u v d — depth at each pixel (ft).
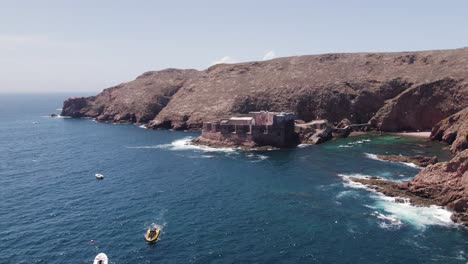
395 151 428.15
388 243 204.13
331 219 237.45
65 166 392.47
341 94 616.39
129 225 233.96
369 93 615.16
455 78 558.97
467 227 219.00
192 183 320.50
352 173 340.39
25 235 221.46
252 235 218.18
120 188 310.24
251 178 332.19
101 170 371.76
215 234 220.23
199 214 250.57
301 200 272.72
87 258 194.80
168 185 315.99
